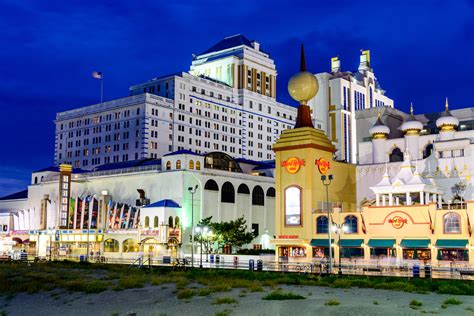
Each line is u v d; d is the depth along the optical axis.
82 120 190.62
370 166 105.44
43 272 76.44
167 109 178.50
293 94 96.81
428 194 85.69
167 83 184.88
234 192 132.00
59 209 135.88
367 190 104.94
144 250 119.31
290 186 90.94
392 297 47.06
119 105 178.62
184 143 182.38
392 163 103.19
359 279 60.41
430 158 100.50
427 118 131.12
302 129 92.12
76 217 133.88
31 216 150.12
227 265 87.06
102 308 46.66
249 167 151.50
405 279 61.38
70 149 192.62
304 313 39.34
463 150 98.31
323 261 79.12
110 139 180.25
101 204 129.38
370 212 82.94
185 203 121.75
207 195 125.81
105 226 128.00
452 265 69.94
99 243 127.12
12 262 101.06
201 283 60.53
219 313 40.25
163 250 116.00
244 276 68.44
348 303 43.31
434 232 76.88
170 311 43.12
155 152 172.62
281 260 87.31
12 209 164.75
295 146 91.19
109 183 137.75
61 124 197.62
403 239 79.12
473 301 44.06
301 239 87.44
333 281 59.88
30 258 125.31
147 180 129.62
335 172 96.25
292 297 46.59
